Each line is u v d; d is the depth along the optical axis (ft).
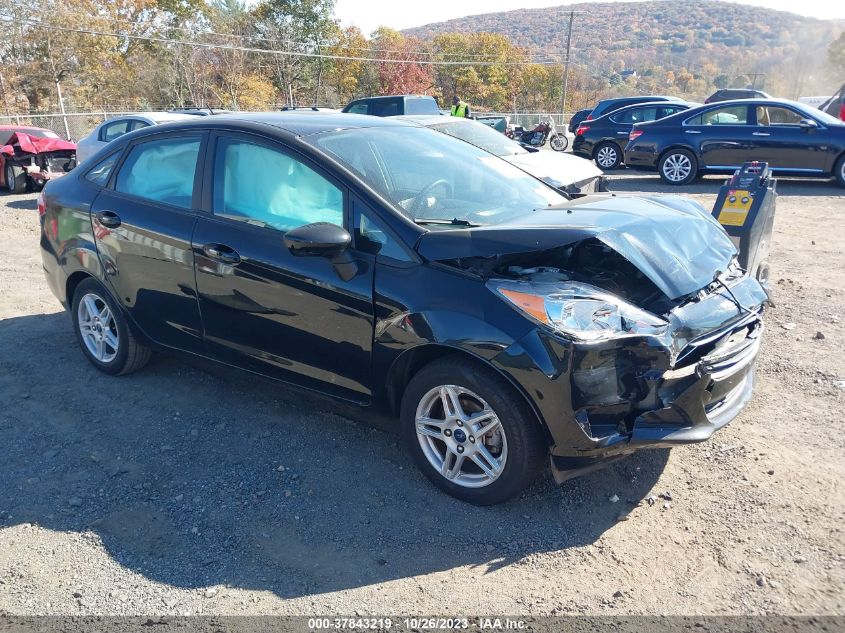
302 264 11.66
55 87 130.21
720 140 44.68
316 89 176.14
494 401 10.07
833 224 31.86
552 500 11.02
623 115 56.34
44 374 16.21
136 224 14.07
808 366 15.79
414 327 10.50
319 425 13.60
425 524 10.53
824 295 21.04
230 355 13.30
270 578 9.48
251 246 12.29
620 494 11.14
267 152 12.53
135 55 158.40
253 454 12.60
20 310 20.99
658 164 47.06
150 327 14.55
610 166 56.95
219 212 12.99
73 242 15.56
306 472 12.00
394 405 11.52
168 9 182.19
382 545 10.10
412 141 13.84
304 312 11.75
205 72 151.02
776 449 12.29
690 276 10.98
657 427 9.98
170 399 14.84
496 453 10.66
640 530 10.25
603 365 9.61
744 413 13.67
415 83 206.18
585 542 10.03
